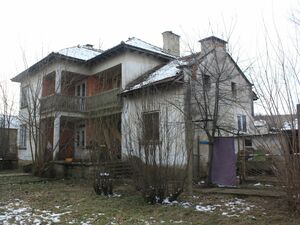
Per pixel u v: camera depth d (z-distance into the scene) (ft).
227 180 39.96
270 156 25.25
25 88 72.95
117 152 44.45
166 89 48.34
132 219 24.76
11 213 27.96
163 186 30.53
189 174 34.04
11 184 46.70
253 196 31.68
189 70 45.03
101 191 36.40
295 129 23.79
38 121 61.67
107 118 53.16
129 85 59.88
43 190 41.11
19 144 81.87
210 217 24.66
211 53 46.96
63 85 66.13
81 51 75.97
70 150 70.44
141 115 32.68
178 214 25.96
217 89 42.29
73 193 38.22
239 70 46.47
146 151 30.63
